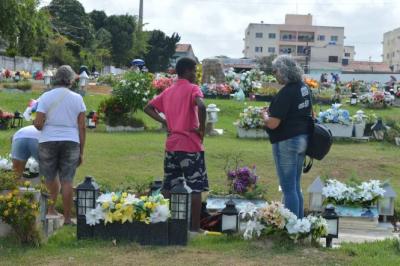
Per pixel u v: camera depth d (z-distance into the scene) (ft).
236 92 92.73
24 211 20.26
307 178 39.06
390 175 41.47
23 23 74.18
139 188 30.63
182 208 21.12
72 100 24.34
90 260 18.88
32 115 30.55
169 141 23.62
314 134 22.45
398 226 30.53
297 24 427.33
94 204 21.61
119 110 58.75
